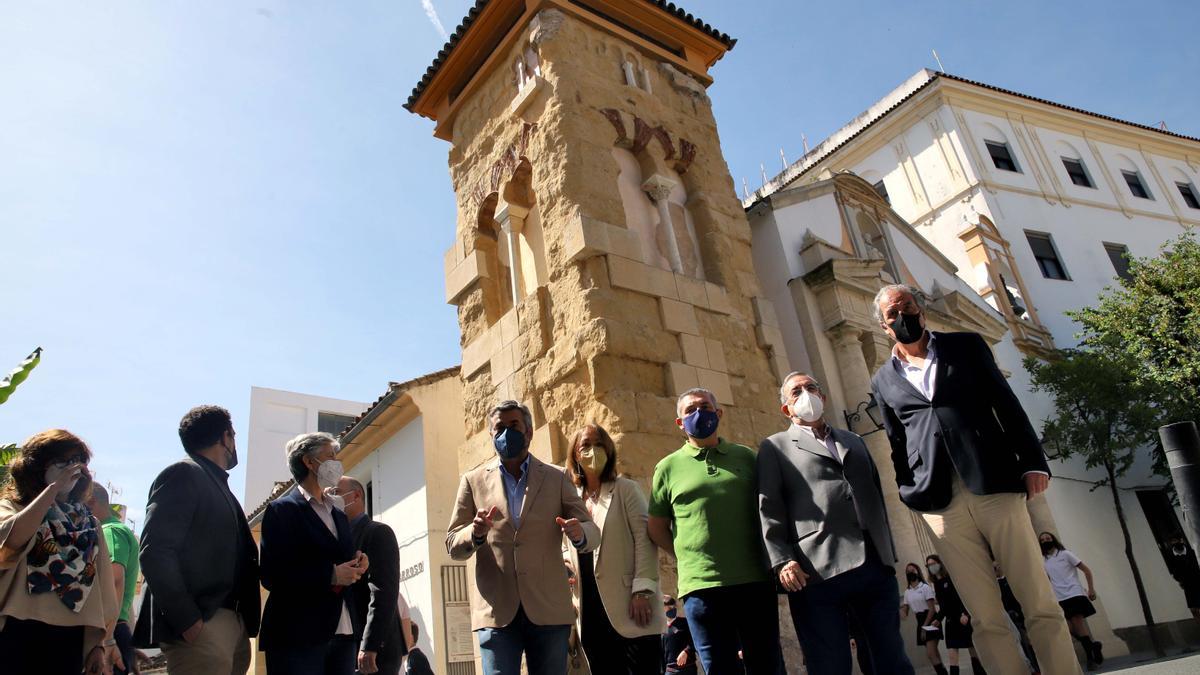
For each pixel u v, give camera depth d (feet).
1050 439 56.39
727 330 34.01
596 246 30.78
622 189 34.88
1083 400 57.36
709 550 15.79
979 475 14.01
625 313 30.40
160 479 13.79
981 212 84.23
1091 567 54.34
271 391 103.86
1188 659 36.09
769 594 15.81
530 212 35.78
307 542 15.10
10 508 13.88
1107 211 94.73
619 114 35.99
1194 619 57.82
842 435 16.10
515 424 17.26
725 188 39.09
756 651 15.38
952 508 14.52
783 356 35.94
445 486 44.04
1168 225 99.96
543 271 34.09
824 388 40.11
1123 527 52.95
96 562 14.99
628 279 31.17
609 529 17.63
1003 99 93.71
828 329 41.93
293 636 14.40
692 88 40.86
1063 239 88.33
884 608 14.67
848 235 50.24
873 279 45.83
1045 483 13.91
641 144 36.24
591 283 30.32
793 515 15.60
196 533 13.66
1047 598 13.69
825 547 14.88
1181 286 60.18
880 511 15.31
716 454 17.02
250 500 96.94
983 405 14.49
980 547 14.39
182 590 12.76
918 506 14.89
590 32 37.63
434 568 41.81
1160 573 59.41
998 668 13.93
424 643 41.24
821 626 14.70
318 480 15.85
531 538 16.40
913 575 35.78
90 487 15.10
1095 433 55.57
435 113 43.39
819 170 96.78
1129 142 105.09
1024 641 30.09
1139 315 61.21
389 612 16.56
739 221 38.63
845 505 15.15
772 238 45.01
